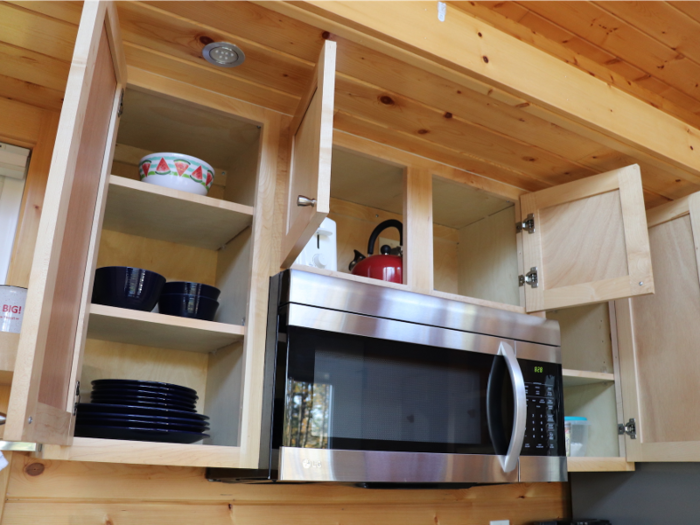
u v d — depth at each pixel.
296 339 1.26
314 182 1.15
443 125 1.57
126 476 1.39
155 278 1.31
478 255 2.02
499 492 1.92
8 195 1.44
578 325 2.03
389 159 1.65
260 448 1.25
